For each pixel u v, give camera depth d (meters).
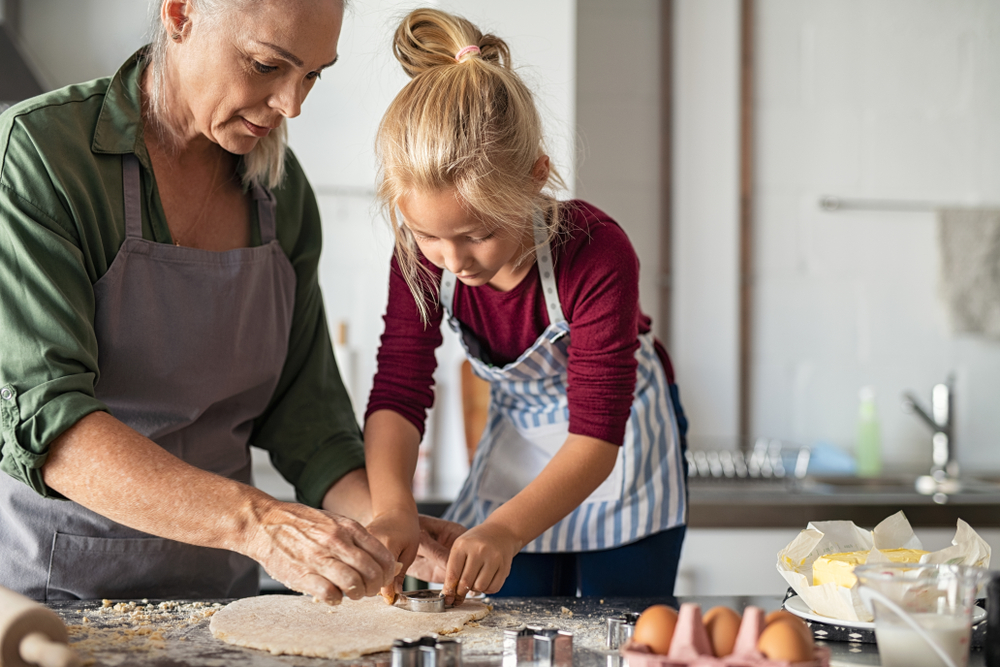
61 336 0.96
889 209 2.65
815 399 2.63
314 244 1.32
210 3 1.00
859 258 2.64
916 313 2.66
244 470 1.27
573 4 2.17
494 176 1.00
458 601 1.01
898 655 0.71
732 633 0.68
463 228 1.01
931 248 2.63
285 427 1.29
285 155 1.30
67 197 1.02
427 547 1.13
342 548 0.88
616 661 0.79
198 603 1.01
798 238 2.64
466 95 1.01
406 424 1.22
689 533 2.03
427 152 0.99
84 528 1.10
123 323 1.10
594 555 1.27
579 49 2.59
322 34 1.00
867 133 2.64
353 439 1.29
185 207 1.18
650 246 2.62
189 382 1.15
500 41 1.17
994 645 0.74
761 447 2.57
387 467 1.16
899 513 1.04
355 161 2.42
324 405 1.31
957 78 2.62
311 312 1.33
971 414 2.63
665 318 2.62
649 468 1.29
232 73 1.02
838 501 2.05
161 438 1.15
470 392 2.37
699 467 2.49
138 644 0.84
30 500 1.09
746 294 2.63
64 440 0.93
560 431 1.32
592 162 2.59
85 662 0.77
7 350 0.94
